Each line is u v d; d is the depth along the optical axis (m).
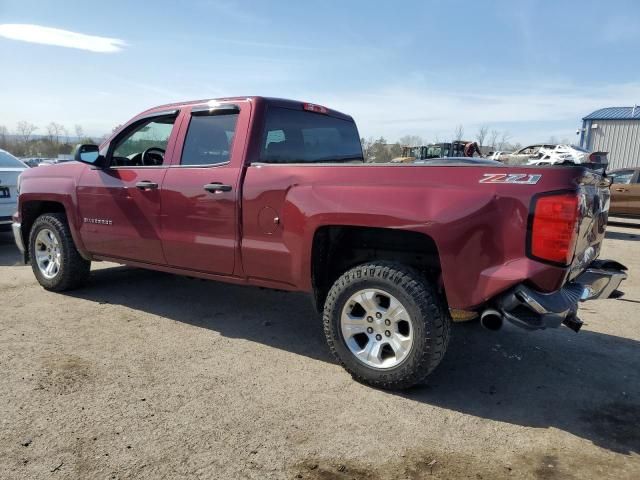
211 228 4.02
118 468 2.45
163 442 2.67
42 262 5.50
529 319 2.87
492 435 2.84
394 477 2.45
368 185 3.26
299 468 2.50
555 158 16.56
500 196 2.89
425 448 2.70
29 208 5.60
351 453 2.63
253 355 3.87
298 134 4.42
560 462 2.60
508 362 3.89
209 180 4.00
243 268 3.91
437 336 3.09
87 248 5.05
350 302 3.38
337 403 3.15
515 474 2.49
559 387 3.47
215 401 3.12
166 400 3.12
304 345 4.10
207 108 4.22
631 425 2.98
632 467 2.57
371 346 3.35
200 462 2.52
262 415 2.97
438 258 3.46
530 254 2.83
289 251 3.60
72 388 3.24
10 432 2.72
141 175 4.50
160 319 4.64
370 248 3.69
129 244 4.64
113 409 2.99
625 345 4.31
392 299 3.21
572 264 2.96
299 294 5.60
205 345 4.04
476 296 2.97
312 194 3.45
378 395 3.27
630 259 8.73
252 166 3.82
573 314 3.00
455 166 3.05
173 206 4.24
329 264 3.76
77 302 5.09
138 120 4.79
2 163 8.27
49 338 4.09
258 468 2.49
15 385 3.25
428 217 3.02
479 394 3.33
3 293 5.36
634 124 33.53
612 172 14.30
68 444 2.63
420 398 3.25
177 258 4.33
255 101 4.01
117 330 4.32
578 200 2.76
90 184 4.87
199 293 5.52
